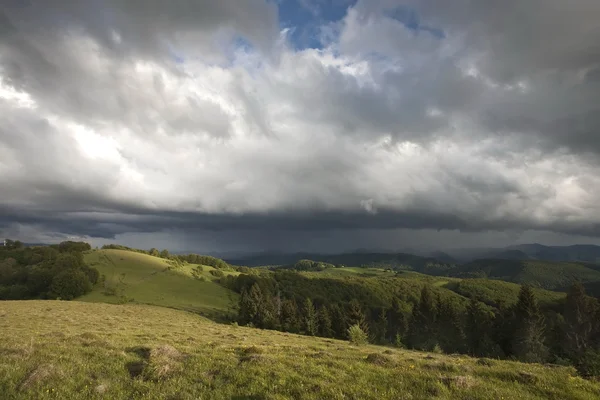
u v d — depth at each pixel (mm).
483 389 13500
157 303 116812
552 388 13945
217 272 197625
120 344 20594
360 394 12516
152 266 172000
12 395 11727
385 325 131125
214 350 19812
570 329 94062
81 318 47156
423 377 14586
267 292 140125
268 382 13594
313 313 110812
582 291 93750
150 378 13914
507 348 92000
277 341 37688
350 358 18625
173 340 26984
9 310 53000
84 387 12734
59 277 119375
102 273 150375
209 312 111750
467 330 109688
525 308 93312
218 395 12414
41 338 22969
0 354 15773
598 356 18141
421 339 112812
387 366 17266
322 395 12375
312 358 18156
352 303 104688
